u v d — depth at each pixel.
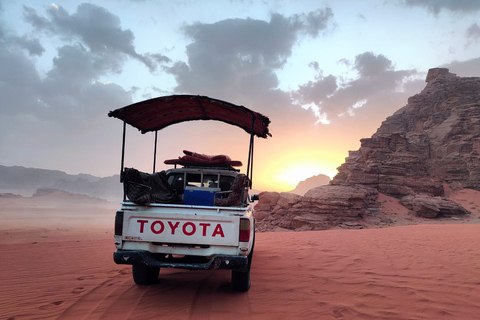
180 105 6.38
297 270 7.09
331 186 81.94
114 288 5.50
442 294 5.30
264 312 4.38
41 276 6.53
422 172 109.62
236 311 4.40
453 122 141.88
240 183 5.21
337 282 6.04
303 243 11.90
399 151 115.31
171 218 4.82
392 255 8.98
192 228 4.79
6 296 5.06
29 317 4.10
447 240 12.10
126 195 5.14
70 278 6.32
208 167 6.93
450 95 160.88
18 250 10.32
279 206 79.75
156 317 4.13
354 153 133.50
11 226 120.62
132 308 4.48
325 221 70.94
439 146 138.50
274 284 5.88
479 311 4.54
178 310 4.41
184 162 6.76
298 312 4.40
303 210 73.56
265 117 5.55
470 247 10.20
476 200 102.44
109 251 10.05
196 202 5.29
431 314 4.41
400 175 98.31
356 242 12.04
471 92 157.62
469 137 130.88
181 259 5.24
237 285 5.32
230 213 4.79
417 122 170.62
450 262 7.91
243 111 5.63
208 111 6.87
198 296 5.07
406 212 83.81
